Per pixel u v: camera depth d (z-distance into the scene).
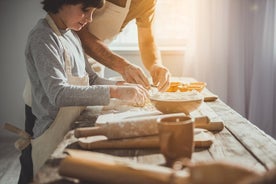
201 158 0.97
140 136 1.07
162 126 0.87
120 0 2.25
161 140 0.88
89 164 0.74
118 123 1.08
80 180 0.76
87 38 2.01
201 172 0.62
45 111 1.57
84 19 1.62
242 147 1.07
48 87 1.44
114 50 3.85
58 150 1.05
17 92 3.98
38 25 1.56
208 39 3.65
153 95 1.50
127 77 1.87
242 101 3.67
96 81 2.04
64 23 1.63
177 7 3.91
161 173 0.69
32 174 1.61
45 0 1.59
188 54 3.72
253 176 0.58
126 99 1.44
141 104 1.59
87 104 1.44
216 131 1.27
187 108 1.36
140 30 2.39
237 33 3.61
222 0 3.59
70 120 1.53
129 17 2.34
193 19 3.66
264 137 1.18
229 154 1.01
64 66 1.59
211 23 3.64
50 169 0.89
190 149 0.90
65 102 1.43
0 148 3.69
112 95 1.45
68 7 1.55
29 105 1.76
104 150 1.05
